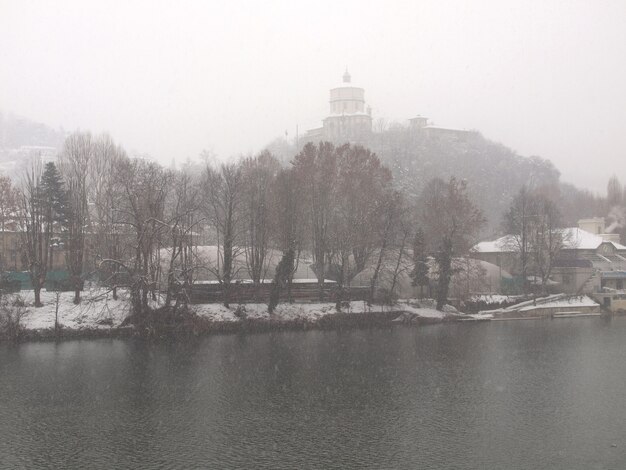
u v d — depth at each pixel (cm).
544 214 10750
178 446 3756
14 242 9006
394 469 3444
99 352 6222
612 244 12075
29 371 5444
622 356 6481
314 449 3731
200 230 8469
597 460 3616
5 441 3816
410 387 5156
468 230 9850
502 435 4003
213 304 7900
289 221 8219
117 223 7075
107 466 3450
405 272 9625
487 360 6259
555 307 9856
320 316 8125
